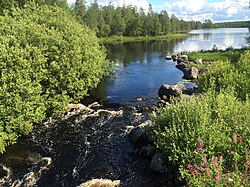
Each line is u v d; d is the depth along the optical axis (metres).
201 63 38.59
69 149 14.08
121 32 108.62
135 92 24.67
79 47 20.11
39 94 16.69
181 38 108.44
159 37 114.31
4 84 14.53
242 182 7.93
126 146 14.12
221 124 10.24
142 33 117.69
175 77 31.09
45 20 22.66
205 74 19.27
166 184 10.56
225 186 7.61
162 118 12.48
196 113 11.06
